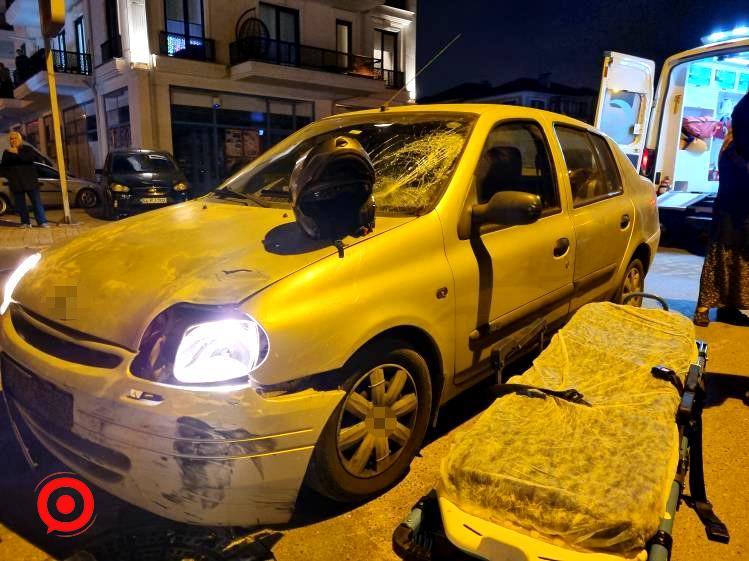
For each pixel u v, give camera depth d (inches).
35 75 822.5
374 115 142.0
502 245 119.3
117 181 488.7
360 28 872.3
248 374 79.1
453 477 69.0
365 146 129.2
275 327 80.7
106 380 81.0
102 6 746.8
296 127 834.2
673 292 256.1
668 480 66.8
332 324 85.7
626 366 92.1
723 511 101.4
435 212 107.3
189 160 740.7
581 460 68.5
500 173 123.6
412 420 104.3
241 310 81.3
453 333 108.5
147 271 91.0
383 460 99.7
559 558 62.1
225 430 77.4
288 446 81.4
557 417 77.4
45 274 99.7
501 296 119.2
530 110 143.4
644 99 370.0
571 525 61.9
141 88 691.4
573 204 146.8
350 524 96.1
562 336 102.8
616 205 165.8
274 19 780.0
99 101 804.6
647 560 61.2
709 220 339.0
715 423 134.6
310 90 823.1
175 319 81.9
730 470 114.7
